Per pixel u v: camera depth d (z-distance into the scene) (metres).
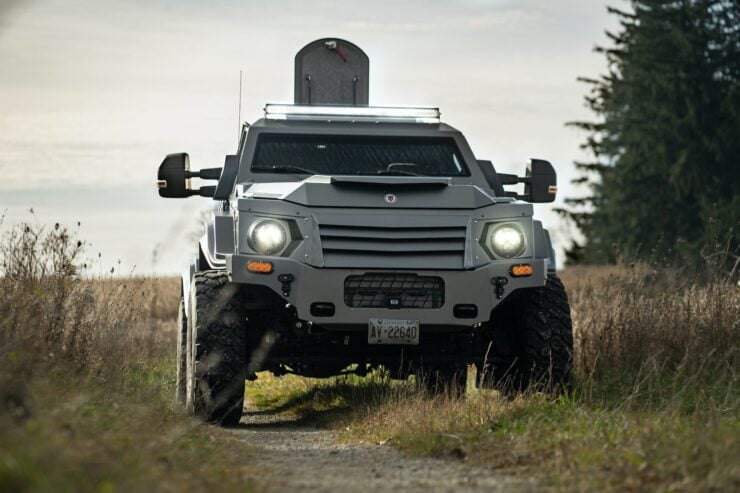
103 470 11.25
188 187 24.34
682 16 113.44
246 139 24.52
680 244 100.25
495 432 17.16
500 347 23.27
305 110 25.12
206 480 12.66
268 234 20.95
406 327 20.97
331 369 23.41
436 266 21.05
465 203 21.45
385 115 25.23
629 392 22.39
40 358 17.05
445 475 14.53
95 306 22.45
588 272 49.34
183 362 24.80
